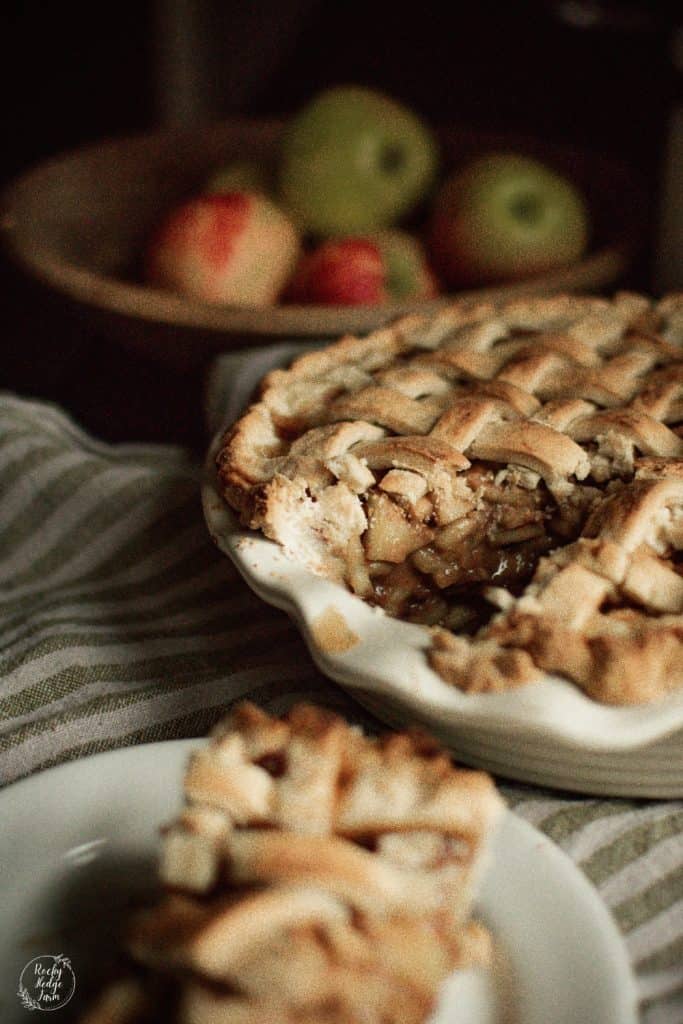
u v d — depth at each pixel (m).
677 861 0.51
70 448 0.67
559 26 1.12
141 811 0.50
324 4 1.28
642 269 0.83
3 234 0.79
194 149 0.88
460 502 0.57
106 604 0.61
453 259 0.80
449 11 1.22
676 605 0.51
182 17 1.23
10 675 0.57
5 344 0.94
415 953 0.38
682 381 0.58
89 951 0.46
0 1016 0.44
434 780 0.41
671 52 1.02
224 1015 0.36
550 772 0.52
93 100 1.29
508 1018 0.42
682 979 0.46
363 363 0.62
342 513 0.56
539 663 0.48
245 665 0.57
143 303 0.74
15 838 0.49
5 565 0.64
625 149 1.00
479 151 0.88
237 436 0.58
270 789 0.41
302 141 0.82
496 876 0.45
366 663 0.49
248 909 0.37
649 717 0.46
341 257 0.76
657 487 0.53
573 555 0.52
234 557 0.54
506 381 0.59
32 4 1.30
